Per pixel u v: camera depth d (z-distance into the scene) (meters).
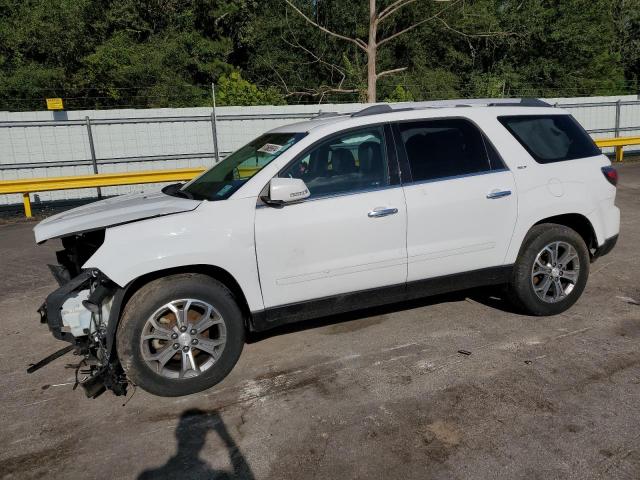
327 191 4.11
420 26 27.02
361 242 4.14
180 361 3.94
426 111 4.51
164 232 3.73
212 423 3.49
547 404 3.49
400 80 26.73
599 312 4.94
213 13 24.89
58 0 21.50
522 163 4.66
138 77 21.72
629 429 3.20
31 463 3.19
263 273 3.95
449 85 27.38
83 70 21.09
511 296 4.86
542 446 3.08
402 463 3.01
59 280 4.25
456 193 4.38
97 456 3.22
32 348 4.82
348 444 3.20
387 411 3.51
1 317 5.60
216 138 14.16
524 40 28.61
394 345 4.45
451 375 3.92
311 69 27.28
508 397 3.60
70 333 3.73
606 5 29.84
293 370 4.12
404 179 4.30
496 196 4.49
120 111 13.90
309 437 3.29
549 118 4.95
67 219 3.99
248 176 4.11
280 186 3.81
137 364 3.68
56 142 13.28
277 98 21.22
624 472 2.85
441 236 4.37
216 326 3.96
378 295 4.30
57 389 4.04
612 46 33.25
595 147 5.11
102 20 22.95
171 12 24.33
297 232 3.97
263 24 26.11
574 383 3.73
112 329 3.65
